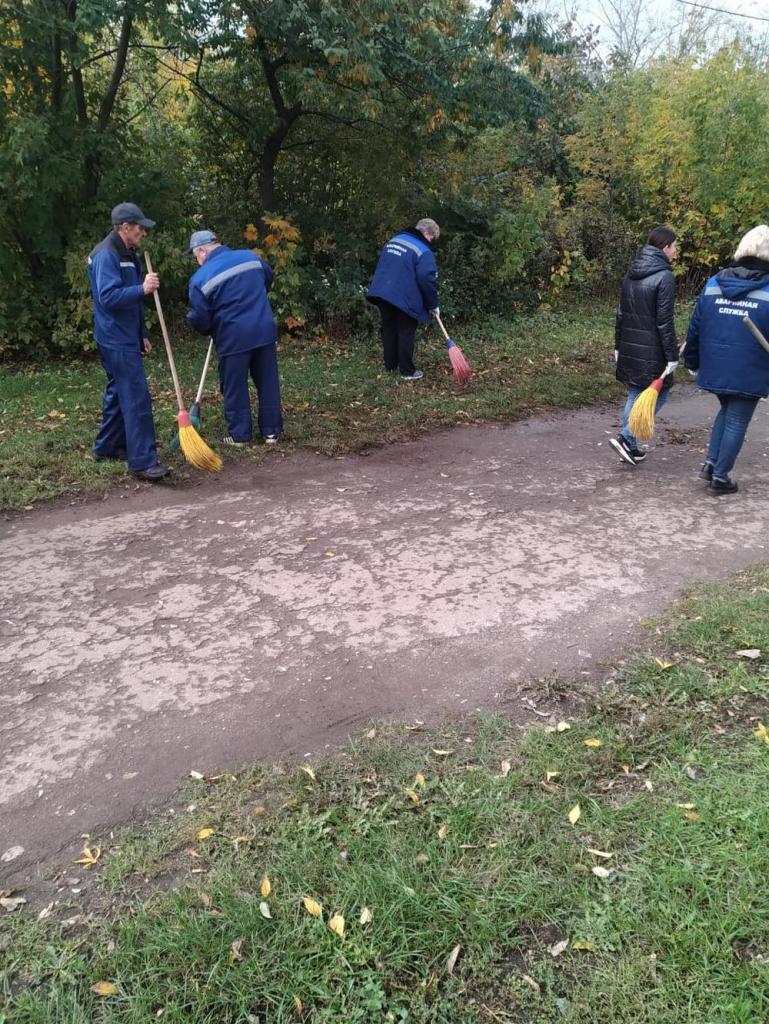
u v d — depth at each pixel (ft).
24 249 31.99
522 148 48.78
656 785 9.21
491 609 13.38
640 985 6.88
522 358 32.78
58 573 14.87
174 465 20.61
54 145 29.68
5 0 27.35
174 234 33.88
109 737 10.35
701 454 21.85
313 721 10.61
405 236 27.71
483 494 18.80
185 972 7.11
